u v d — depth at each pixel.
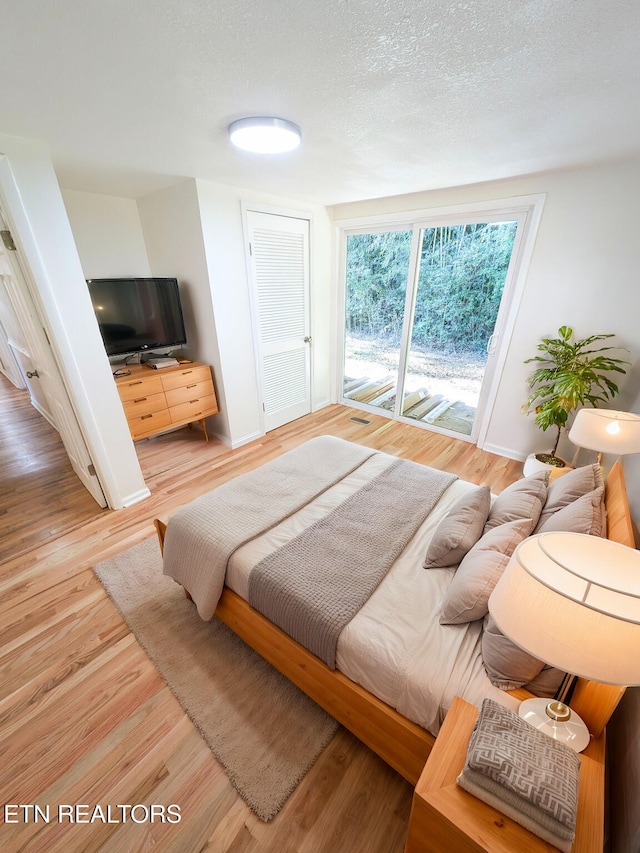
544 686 0.92
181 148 1.84
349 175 2.39
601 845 0.64
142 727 1.29
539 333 2.72
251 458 3.19
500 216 2.72
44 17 0.86
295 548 1.45
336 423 3.94
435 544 1.36
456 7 0.85
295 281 3.46
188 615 1.72
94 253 2.96
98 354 2.17
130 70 1.12
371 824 1.06
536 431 2.96
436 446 3.38
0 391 4.79
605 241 2.30
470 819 0.69
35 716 1.32
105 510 2.48
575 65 1.10
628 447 1.54
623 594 0.67
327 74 1.16
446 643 1.07
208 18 0.88
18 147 1.65
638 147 1.86
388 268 3.54
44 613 1.73
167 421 3.01
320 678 1.19
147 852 1.01
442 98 1.32
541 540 0.81
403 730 1.01
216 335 2.99
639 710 0.91
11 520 2.38
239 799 1.11
